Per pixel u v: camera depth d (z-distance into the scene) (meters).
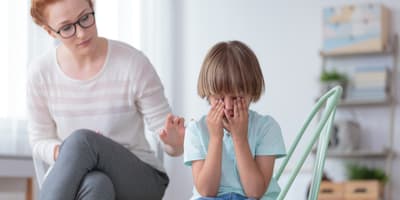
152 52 5.35
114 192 2.24
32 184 4.16
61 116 2.60
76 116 2.58
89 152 2.22
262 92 2.01
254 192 1.91
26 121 4.18
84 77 2.56
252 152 1.99
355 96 5.23
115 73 2.55
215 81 1.91
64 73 2.57
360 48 5.24
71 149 2.19
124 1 5.09
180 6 5.79
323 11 5.36
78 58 2.54
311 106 5.48
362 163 5.34
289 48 5.57
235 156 1.97
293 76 5.55
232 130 1.90
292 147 2.22
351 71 5.40
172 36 5.65
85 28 2.43
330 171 5.38
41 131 2.69
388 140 5.30
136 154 2.59
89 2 2.46
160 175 2.64
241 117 1.89
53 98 2.59
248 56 1.96
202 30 5.75
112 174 2.35
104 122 2.57
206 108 5.67
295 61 5.55
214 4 5.75
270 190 2.03
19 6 4.22
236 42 2.01
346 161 5.36
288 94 5.55
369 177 5.07
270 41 5.62
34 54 4.27
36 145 2.66
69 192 2.12
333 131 5.28
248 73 1.92
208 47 5.73
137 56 2.59
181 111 5.71
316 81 5.50
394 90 5.31
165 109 2.62
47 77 2.58
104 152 2.29
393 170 5.27
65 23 2.40
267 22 5.64
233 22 5.71
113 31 5.01
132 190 2.42
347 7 5.28
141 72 2.56
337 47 5.30
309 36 5.54
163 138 2.40
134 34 5.17
